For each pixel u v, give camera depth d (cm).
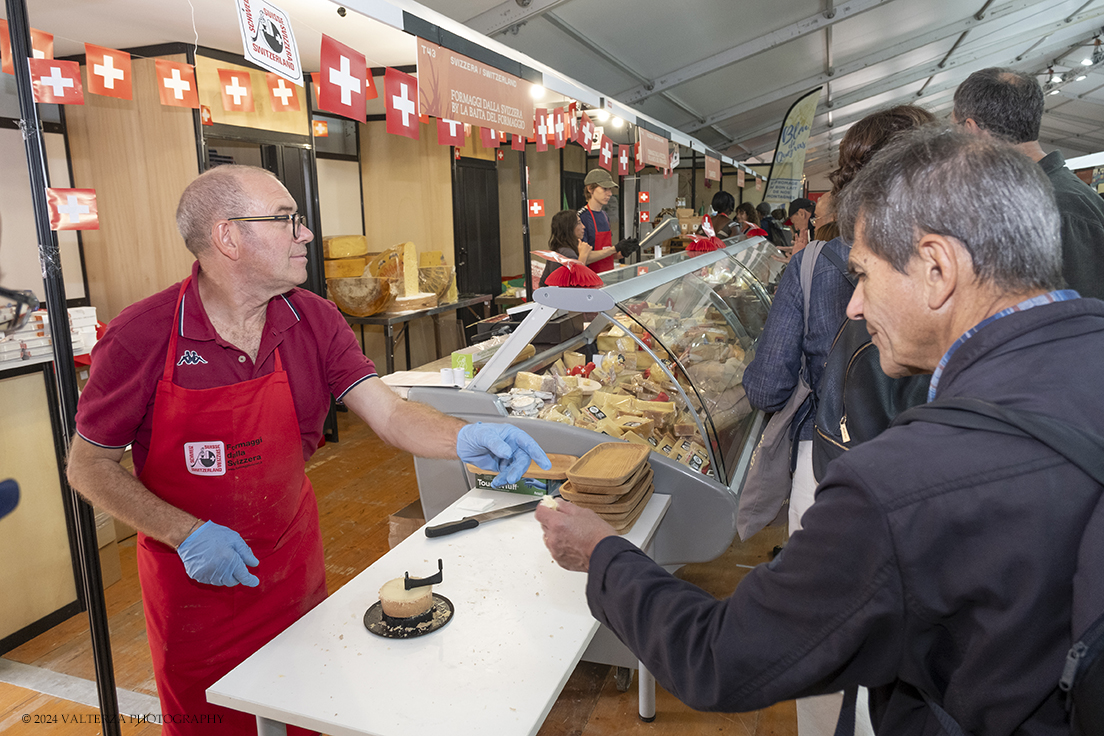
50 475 268
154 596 148
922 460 65
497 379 232
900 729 76
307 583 163
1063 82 1439
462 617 135
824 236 182
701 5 599
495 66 304
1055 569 58
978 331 70
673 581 91
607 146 543
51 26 344
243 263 137
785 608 72
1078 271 139
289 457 152
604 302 219
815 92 927
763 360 172
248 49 177
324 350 161
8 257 333
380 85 493
